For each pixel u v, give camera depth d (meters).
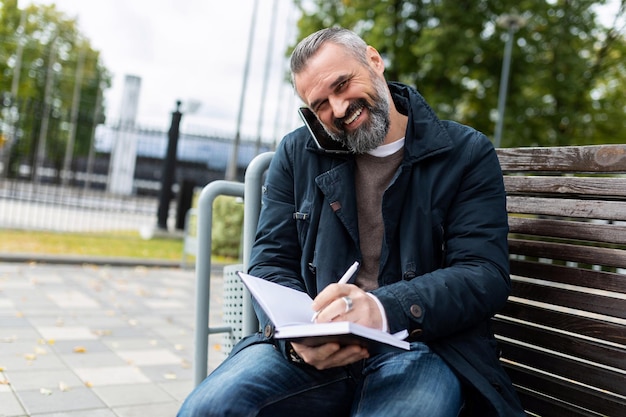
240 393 1.26
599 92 13.89
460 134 1.49
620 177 1.39
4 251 6.77
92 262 6.94
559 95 12.52
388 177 1.54
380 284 1.45
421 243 1.43
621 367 1.32
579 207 1.45
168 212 10.97
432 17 12.44
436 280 1.30
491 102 12.91
